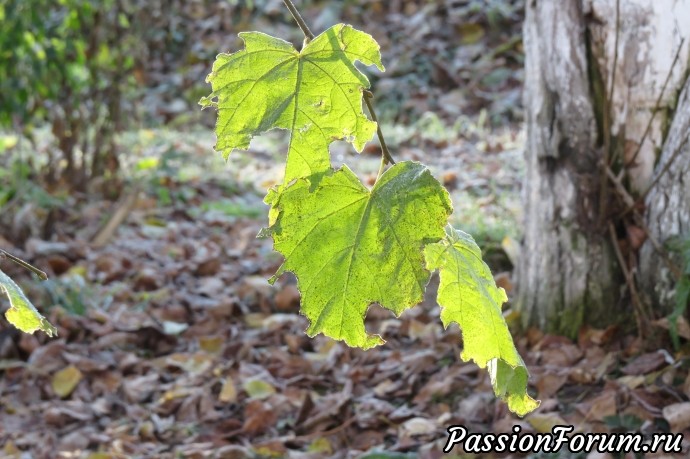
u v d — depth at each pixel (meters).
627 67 3.84
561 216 4.02
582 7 3.89
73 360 4.52
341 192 1.22
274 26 10.51
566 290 4.05
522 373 1.29
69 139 6.88
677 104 3.80
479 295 1.26
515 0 10.08
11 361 4.61
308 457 3.68
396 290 1.21
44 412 4.19
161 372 4.53
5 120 7.04
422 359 4.19
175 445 3.92
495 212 5.74
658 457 3.23
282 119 1.16
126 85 7.41
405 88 9.16
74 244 5.90
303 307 1.22
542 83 4.03
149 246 6.07
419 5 10.34
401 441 3.65
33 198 6.41
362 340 1.23
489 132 8.11
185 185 7.23
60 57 6.86
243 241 6.08
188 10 10.72
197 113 9.23
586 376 3.76
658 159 3.88
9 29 6.68
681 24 3.73
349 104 1.16
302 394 4.13
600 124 3.96
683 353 3.72
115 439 3.98
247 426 3.94
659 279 3.85
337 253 1.22
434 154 7.62
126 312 5.08
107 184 6.86
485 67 9.29
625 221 3.95
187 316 5.11
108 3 6.97
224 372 4.40
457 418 3.73
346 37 1.17
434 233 1.20
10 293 1.23
